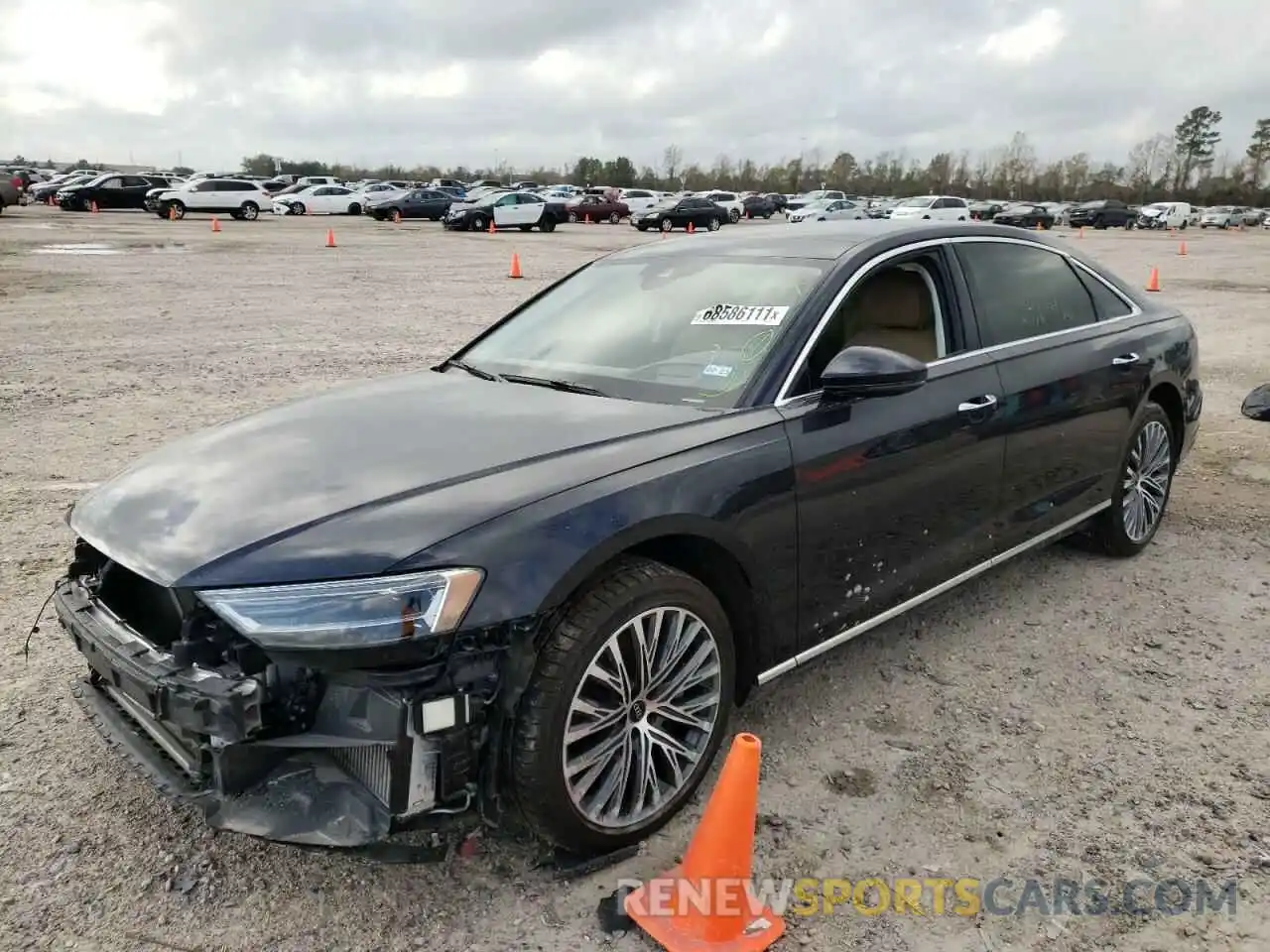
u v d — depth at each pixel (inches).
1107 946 96.4
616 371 139.6
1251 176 4325.8
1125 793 120.4
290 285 685.9
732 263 153.0
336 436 119.7
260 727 91.1
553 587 96.3
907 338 145.7
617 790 106.0
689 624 111.0
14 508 214.4
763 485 117.0
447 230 1489.9
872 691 145.4
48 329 463.5
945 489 143.6
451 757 94.0
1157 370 190.5
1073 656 156.6
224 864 106.7
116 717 109.5
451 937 96.7
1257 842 111.5
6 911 98.8
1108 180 4402.1
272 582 92.0
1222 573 191.0
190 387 339.9
